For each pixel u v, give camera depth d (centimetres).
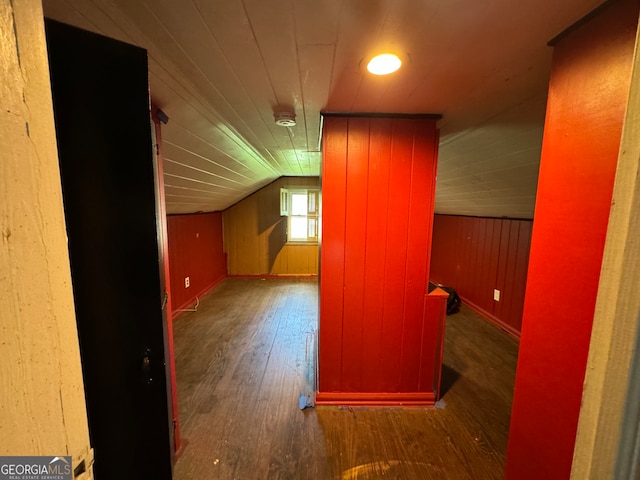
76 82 54
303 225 484
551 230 84
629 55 62
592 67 71
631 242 34
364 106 140
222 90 121
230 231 477
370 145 155
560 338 81
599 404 38
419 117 152
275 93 125
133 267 63
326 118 152
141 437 68
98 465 63
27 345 33
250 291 414
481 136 173
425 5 69
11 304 31
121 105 58
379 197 159
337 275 167
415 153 156
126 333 64
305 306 353
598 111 69
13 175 31
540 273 88
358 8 70
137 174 61
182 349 246
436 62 97
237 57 95
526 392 94
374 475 130
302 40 85
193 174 238
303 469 133
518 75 106
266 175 397
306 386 195
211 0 68
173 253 317
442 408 175
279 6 70
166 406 71
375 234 163
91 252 58
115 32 81
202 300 374
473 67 101
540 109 134
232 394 187
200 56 94
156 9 71
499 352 244
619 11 64
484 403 180
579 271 74
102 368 62
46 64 35
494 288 306
